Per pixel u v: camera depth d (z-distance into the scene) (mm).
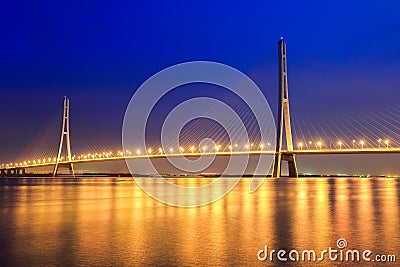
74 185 89500
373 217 28312
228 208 34969
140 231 22734
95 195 53344
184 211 32375
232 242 19766
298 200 44219
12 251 18172
